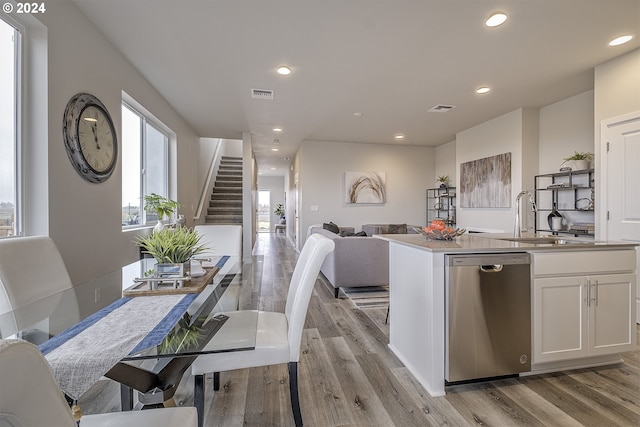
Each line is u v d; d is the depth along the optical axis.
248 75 3.28
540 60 2.95
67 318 1.15
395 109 4.37
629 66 2.81
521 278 1.90
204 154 6.87
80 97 2.25
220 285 1.71
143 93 3.32
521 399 1.75
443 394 1.80
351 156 6.68
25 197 1.89
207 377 1.98
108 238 2.66
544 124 4.26
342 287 3.96
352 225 6.70
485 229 5.01
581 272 2.00
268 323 1.70
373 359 2.22
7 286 1.32
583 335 2.00
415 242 2.05
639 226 2.74
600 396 1.77
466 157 5.50
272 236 11.61
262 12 2.24
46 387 0.36
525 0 2.11
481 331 1.85
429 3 2.14
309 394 1.80
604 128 3.00
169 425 0.82
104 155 2.56
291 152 7.82
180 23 2.38
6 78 1.80
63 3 2.07
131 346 0.94
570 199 3.88
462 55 2.86
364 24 2.38
